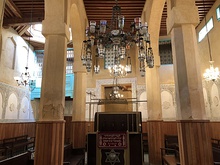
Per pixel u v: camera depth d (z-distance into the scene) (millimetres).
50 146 3436
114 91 8273
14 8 7148
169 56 9797
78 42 6750
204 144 3238
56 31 3947
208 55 7574
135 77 9938
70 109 11266
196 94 3445
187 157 3234
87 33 4148
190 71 3527
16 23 7699
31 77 10172
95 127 5422
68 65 10984
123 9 7195
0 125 7582
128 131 5062
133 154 4871
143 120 9359
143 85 9758
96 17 7680
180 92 3523
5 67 8102
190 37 3664
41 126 3523
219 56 6680
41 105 3697
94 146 4988
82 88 6930
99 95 10078
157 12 5961
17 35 9062
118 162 4793
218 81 6738
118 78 10109
